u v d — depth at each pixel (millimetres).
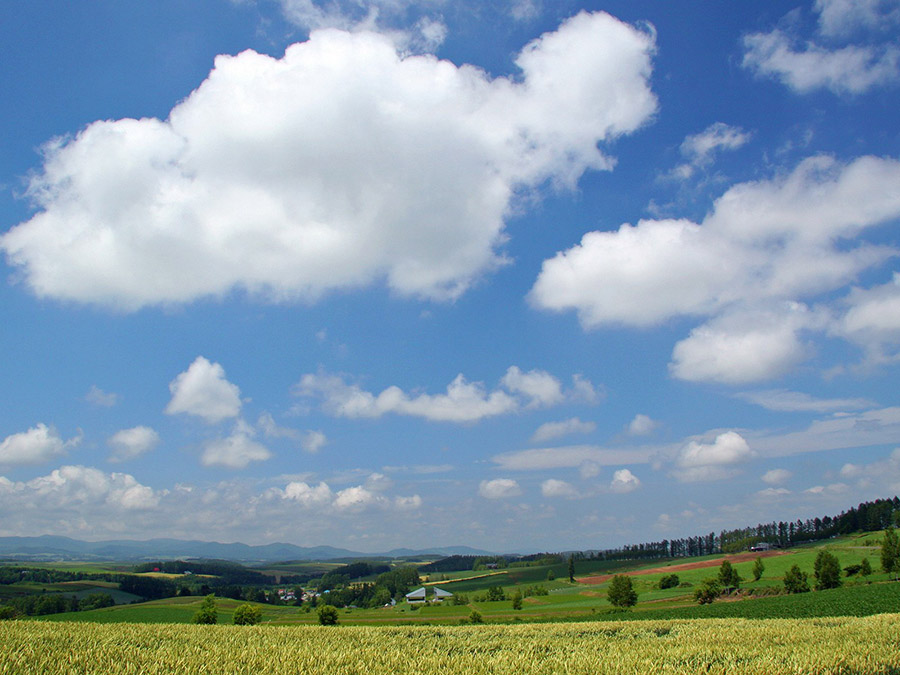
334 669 19547
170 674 18016
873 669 19406
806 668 19500
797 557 129375
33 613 101125
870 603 62125
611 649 25656
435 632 36312
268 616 106062
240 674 18500
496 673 19766
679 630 34000
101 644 22328
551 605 105000
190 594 144000
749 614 62031
